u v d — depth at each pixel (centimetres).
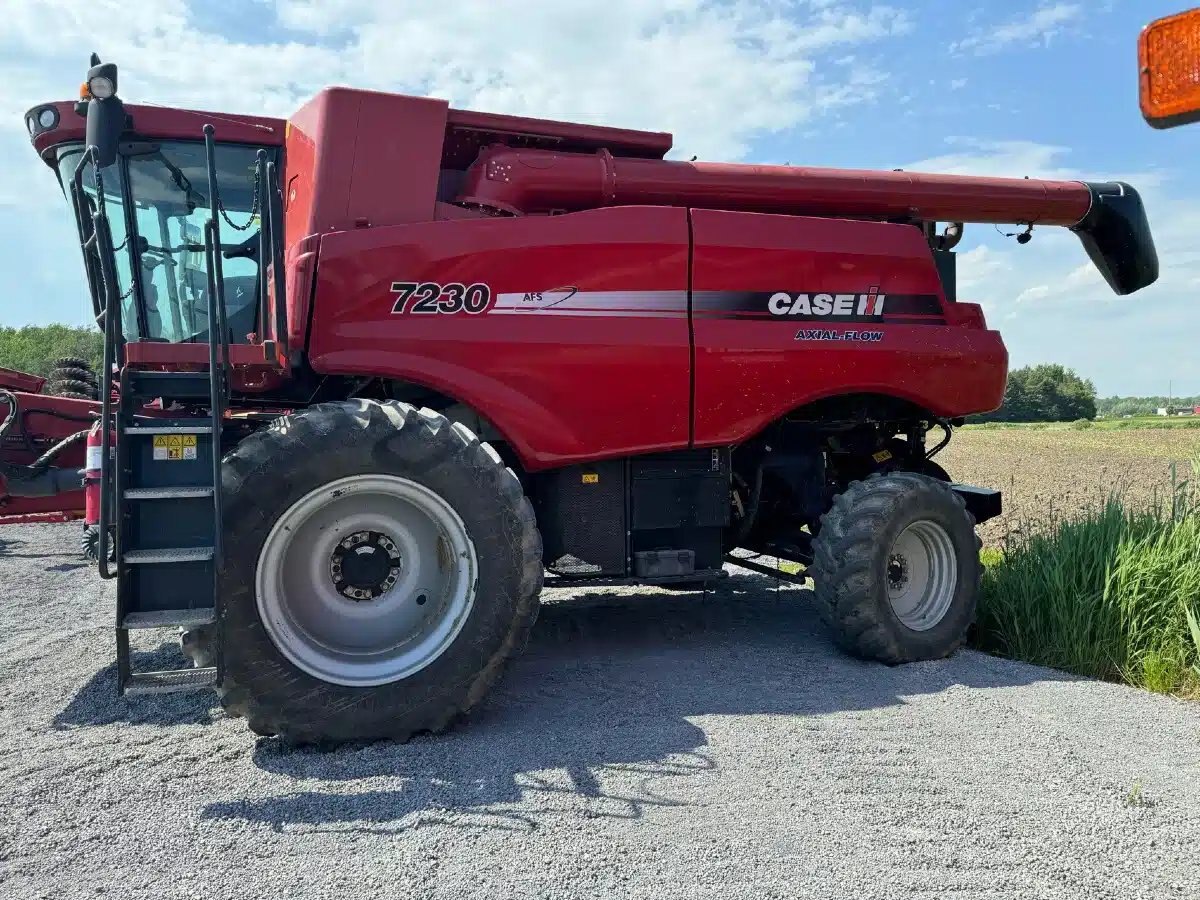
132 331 456
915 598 534
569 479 494
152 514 355
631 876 267
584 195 516
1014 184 611
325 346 436
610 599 688
